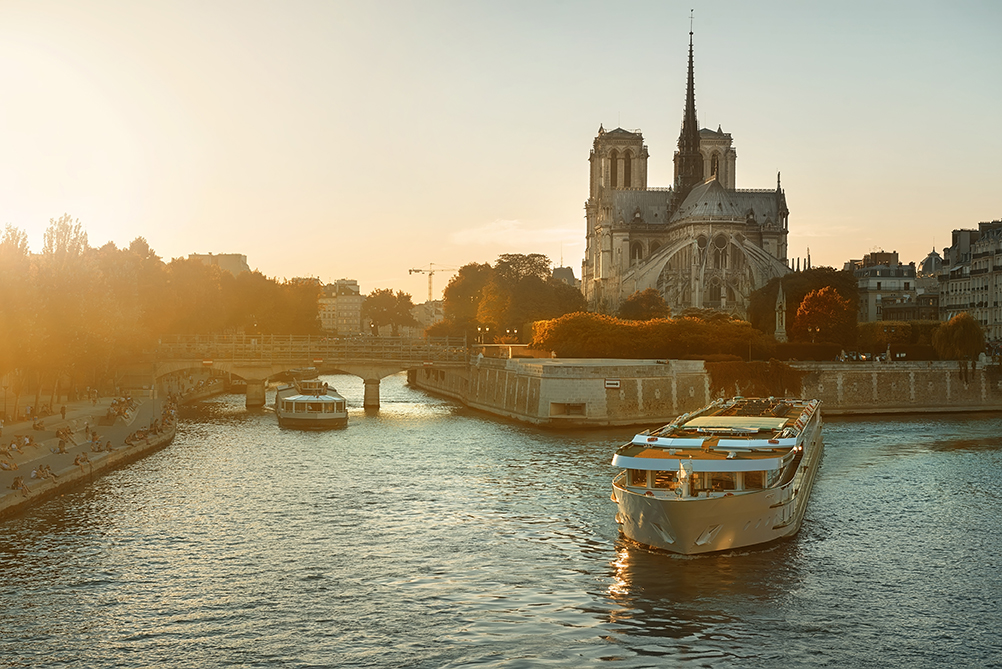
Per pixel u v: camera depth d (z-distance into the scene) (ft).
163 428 344.28
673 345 485.56
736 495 171.63
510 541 189.88
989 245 603.26
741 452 187.01
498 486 246.27
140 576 166.50
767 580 164.45
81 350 347.56
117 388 463.83
